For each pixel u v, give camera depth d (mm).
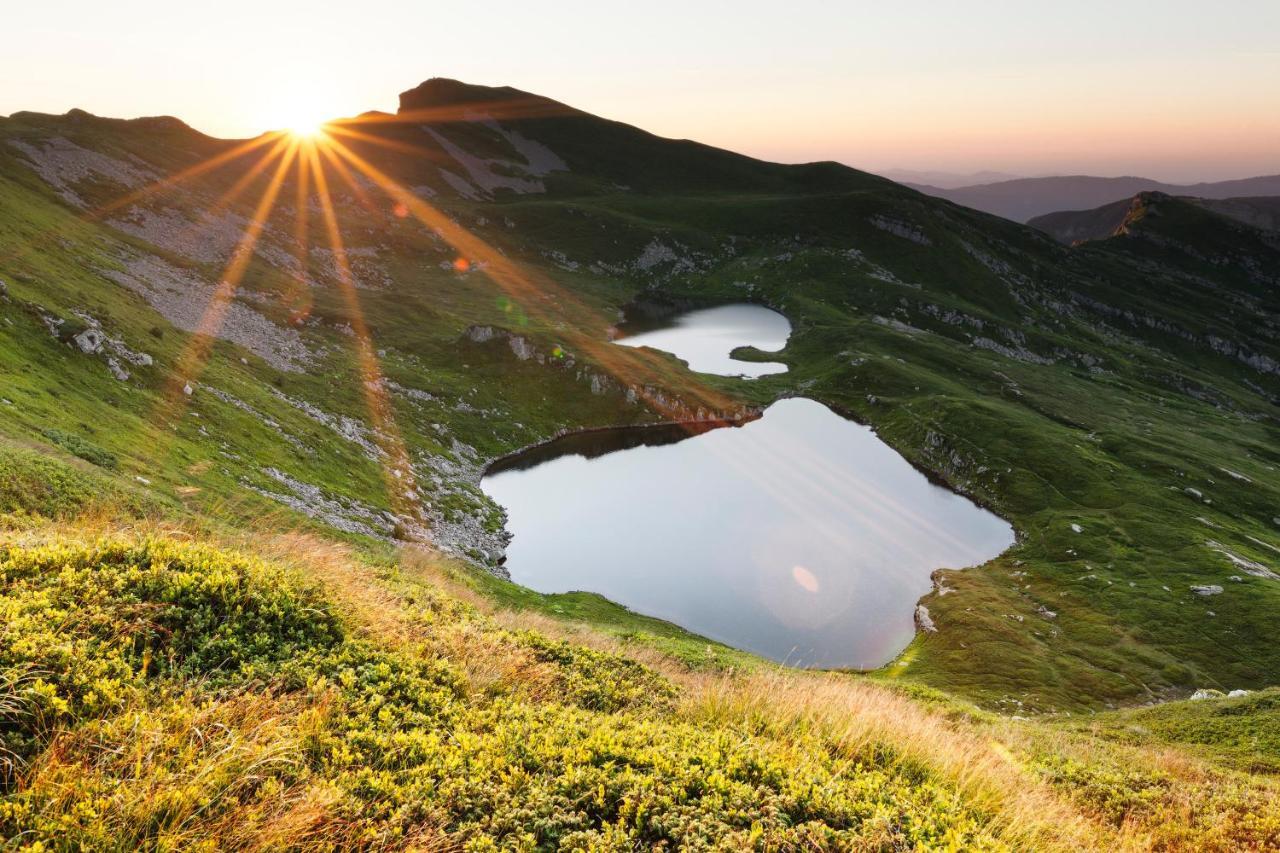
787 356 187625
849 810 7402
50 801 5504
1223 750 27672
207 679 7898
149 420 56688
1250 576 84750
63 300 70375
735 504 105688
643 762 8047
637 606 72875
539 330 164750
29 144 150375
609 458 122562
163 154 197875
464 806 6848
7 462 23812
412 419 109000
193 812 5789
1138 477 119750
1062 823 9664
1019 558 95250
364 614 11406
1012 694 63094
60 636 7559
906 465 131375
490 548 82562
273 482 59875
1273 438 176125
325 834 6055
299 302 140750
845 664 67125
